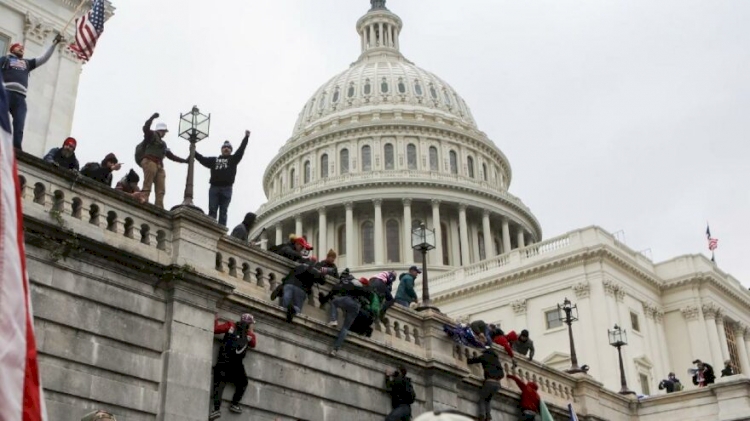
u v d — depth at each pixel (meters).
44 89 28.83
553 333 59.62
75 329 14.70
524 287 62.97
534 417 24.67
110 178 17.45
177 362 15.81
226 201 19.50
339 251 88.88
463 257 86.31
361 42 118.38
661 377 60.72
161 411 15.39
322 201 88.50
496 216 91.50
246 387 17.08
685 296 64.75
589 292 59.31
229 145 19.89
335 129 94.94
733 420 29.03
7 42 28.38
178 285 16.30
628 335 58.62
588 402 28.78
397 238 87.81
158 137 18.42
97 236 15.55
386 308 20.44
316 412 18.41
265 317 18.05
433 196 87.75
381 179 87.81
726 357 63.56
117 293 15.52
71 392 14.29
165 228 16.89
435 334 22.42
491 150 100.06
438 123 96.25
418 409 21.03
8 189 6.61
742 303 69.06
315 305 19.78
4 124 6.80
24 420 6.00
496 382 22.81
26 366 6.19
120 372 15.10
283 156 99.69
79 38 19.42
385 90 101.56
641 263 65.19
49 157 16.45
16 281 6.36
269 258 19.05
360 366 19.86
